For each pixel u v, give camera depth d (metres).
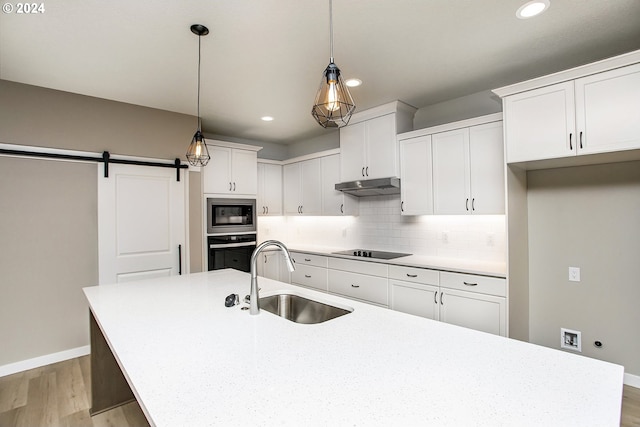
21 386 2.62
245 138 5.03
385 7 1.87
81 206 3.18
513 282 2.56
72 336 3.12
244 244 4.39
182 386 0.97
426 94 3.24
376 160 3.65
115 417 2.23
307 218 5.12
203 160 2.60
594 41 2.26
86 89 3.03
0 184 2.81
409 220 3.78
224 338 1.35
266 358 1.15
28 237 2.93
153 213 3.61
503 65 2.63
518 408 0.83
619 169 2.46
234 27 2.06
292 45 2.29
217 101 3.38
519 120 2.38
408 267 3.10
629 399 2.27
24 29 2.05
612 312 2.50
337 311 1.86
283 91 3.11
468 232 3.28
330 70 1.44
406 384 0.96
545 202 2.79
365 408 0.84
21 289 2.90
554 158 2.25
